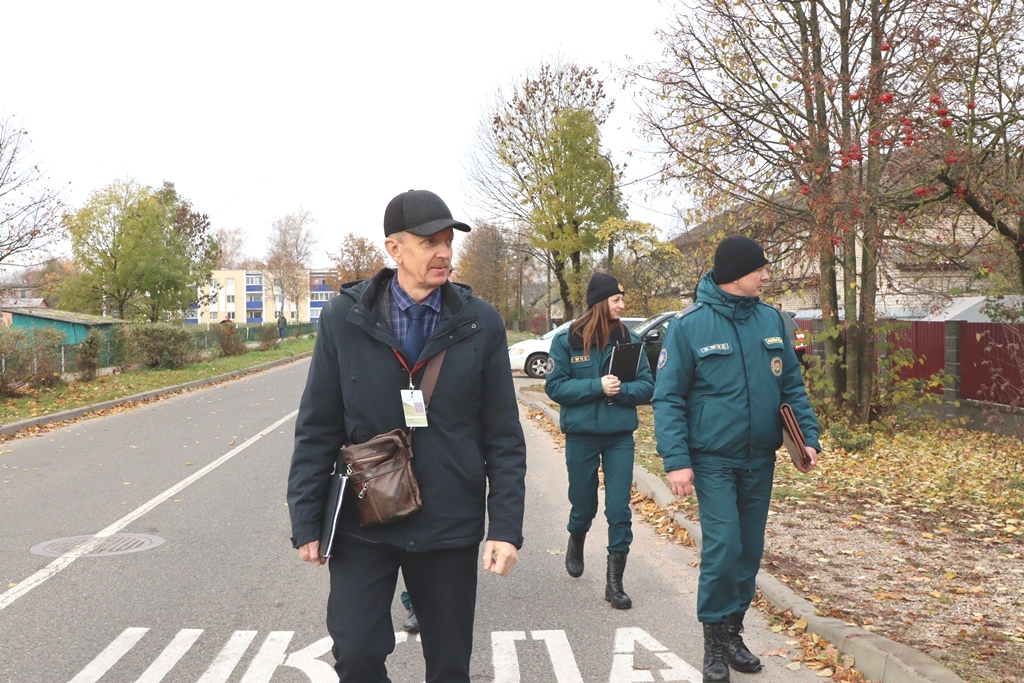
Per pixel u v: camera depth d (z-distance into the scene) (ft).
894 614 16.40
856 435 40.55
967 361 49.06
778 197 43.42
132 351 92.07
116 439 44.19
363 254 245.24
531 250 113.70
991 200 33.30
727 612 13.46
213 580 19.33
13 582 19.15
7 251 65.41
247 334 166.09
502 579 19.56
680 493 13.39
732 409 13.52
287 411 57.88
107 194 143.84
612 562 17.65
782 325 14.19
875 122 37.37
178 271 148.66
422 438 9.23
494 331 9.68
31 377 61.77
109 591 18.49
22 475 33.68
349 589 9.07
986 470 33.94
